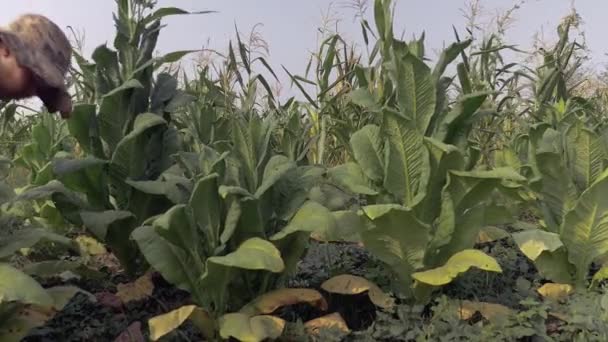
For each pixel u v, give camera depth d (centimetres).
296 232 318
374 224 327
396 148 333
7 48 244
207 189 301
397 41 341
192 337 327
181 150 428
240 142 326
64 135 570
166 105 419
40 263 317
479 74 629
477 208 331
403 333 310
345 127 548
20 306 282
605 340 286
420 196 329
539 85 627
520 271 410
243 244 293
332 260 420
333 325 310
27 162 564
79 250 358
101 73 411
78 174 397
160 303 366
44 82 248
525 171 442
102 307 375
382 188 349
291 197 328
